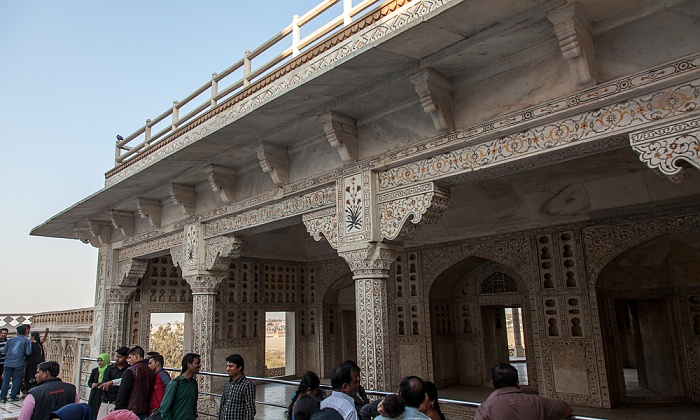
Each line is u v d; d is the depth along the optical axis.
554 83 3.47
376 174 4.61
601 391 6.10
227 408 3.82
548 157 3.58
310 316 10.64
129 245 8.77
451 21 3.34
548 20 3.23
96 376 5.39
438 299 8.52
